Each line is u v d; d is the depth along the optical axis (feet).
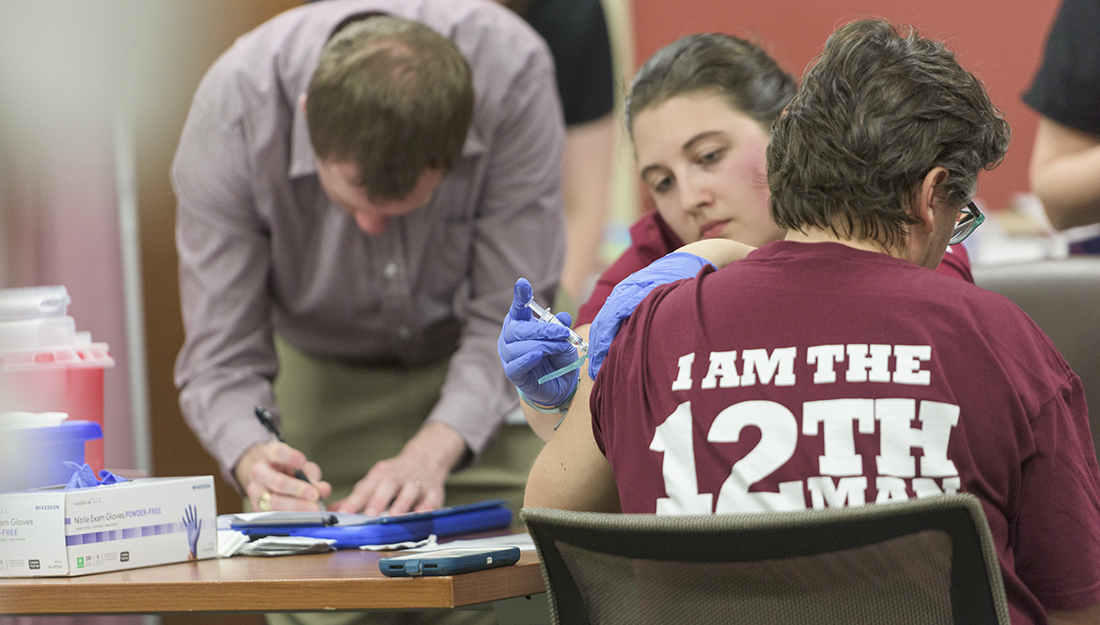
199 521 13.32
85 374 15.62
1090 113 22.84
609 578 8.77
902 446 8.52
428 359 24.11
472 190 22.21
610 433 10.11
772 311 9.36
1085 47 22.63
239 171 21.07
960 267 14.82
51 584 11.72
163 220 25.86
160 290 28.84
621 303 11.01
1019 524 8.97
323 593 10.84
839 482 8.55
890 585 7.75
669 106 16.07
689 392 9.38
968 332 8.77
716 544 7.77
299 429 24.17
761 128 15.93
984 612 7.55
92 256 25.20
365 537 13.94
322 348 23.76
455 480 23.50
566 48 30.35
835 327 9.05
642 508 9.51
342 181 18.80
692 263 12.21
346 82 18.06
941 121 9.50
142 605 11.43
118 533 12.50
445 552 11.76
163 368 29.78
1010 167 29.12
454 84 18.70
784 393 8.97
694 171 16.12
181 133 21.29
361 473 24.16
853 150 9.52
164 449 30.35
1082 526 8.81
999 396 8.60
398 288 22.40
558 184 23.50
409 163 18.31
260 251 21.90
